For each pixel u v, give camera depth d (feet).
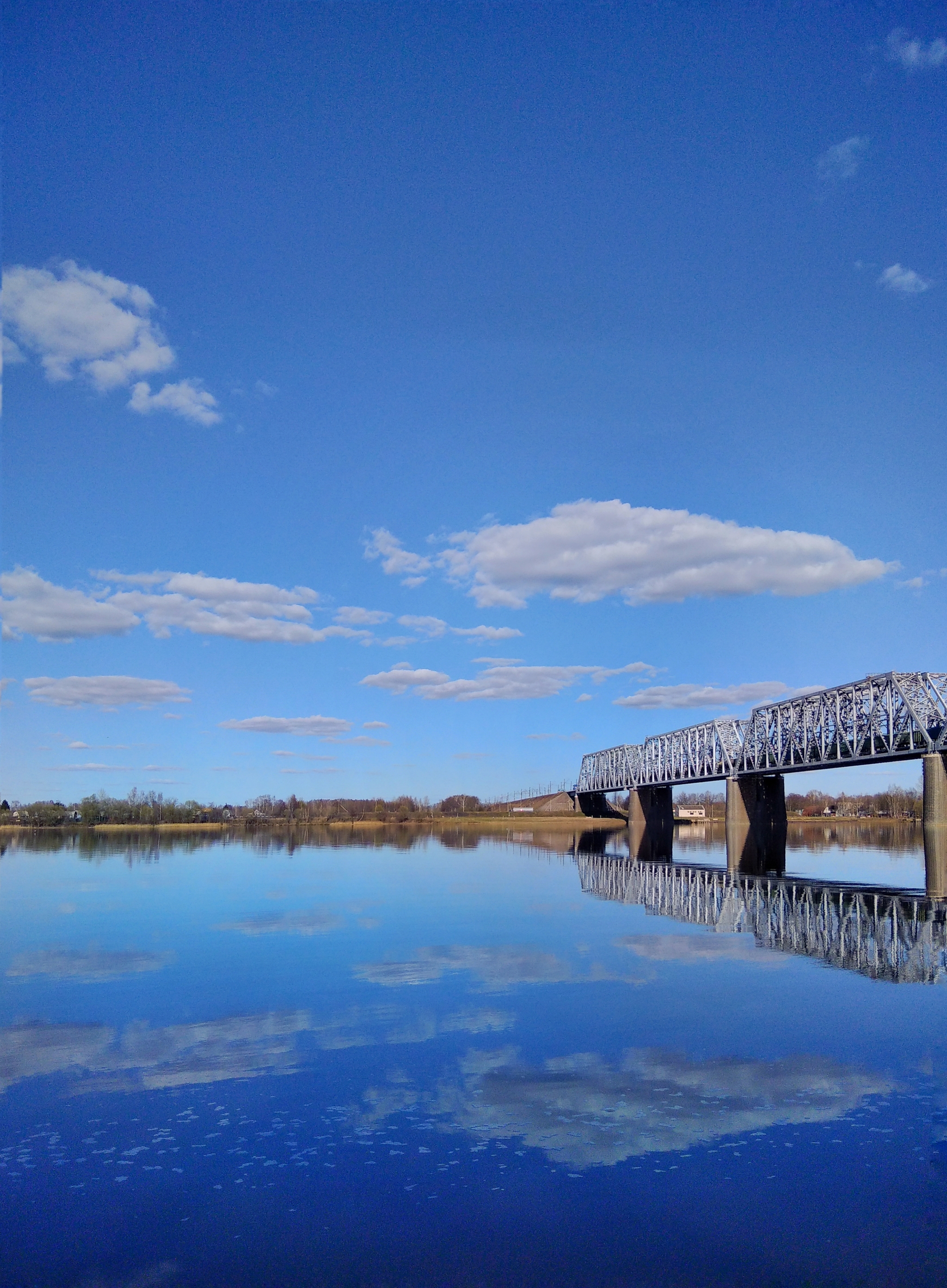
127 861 284.20
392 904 164.86
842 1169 49.11
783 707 306.55
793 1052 69.31
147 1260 40.70
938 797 218.59
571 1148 51.72
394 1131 54.49
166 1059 68.59
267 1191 46.93
